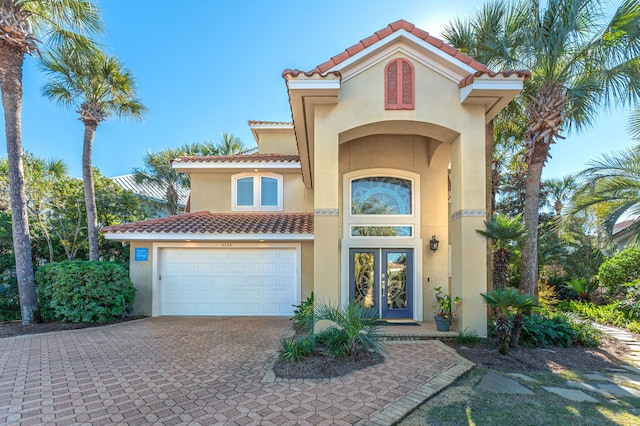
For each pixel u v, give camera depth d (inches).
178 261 500.1
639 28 355.3
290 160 602.2
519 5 395.2
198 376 234.8
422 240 442.3
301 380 225.0
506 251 414.6
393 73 342.6
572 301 618.8
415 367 249.4
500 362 269.9
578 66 398.0
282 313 496.1
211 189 625.6
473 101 334.6
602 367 269.3
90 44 473.4
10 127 422.3
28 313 419.8
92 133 577.3
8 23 400.5
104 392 208.2
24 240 426.9
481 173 338.6
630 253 596.4
